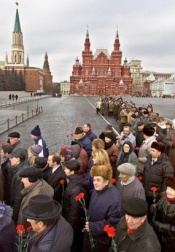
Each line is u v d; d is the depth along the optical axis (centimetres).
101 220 430
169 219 399
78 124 2669
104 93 14425
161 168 562
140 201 338
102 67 14612
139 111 1519
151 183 571
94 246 437
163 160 570
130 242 337
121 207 433
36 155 639
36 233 336
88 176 614
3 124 2497
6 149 714
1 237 310
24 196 470
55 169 570
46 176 589
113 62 14638
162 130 1048
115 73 14675
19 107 5103
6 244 312
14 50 16362
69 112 4147
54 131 2211
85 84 14400
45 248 309
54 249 308
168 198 403
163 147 575
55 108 5022
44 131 2209
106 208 427
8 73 12000
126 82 14662
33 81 15650
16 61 16412
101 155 518
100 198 437
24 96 10631
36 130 825
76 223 478
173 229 393
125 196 485
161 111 4775
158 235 424
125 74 14838
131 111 1511
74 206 475
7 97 9556
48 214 315
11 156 616
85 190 500
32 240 328
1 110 4334
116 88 14475
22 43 16688
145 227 335
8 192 622
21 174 456
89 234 431
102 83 14425
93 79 14362
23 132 2150
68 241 320
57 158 564
